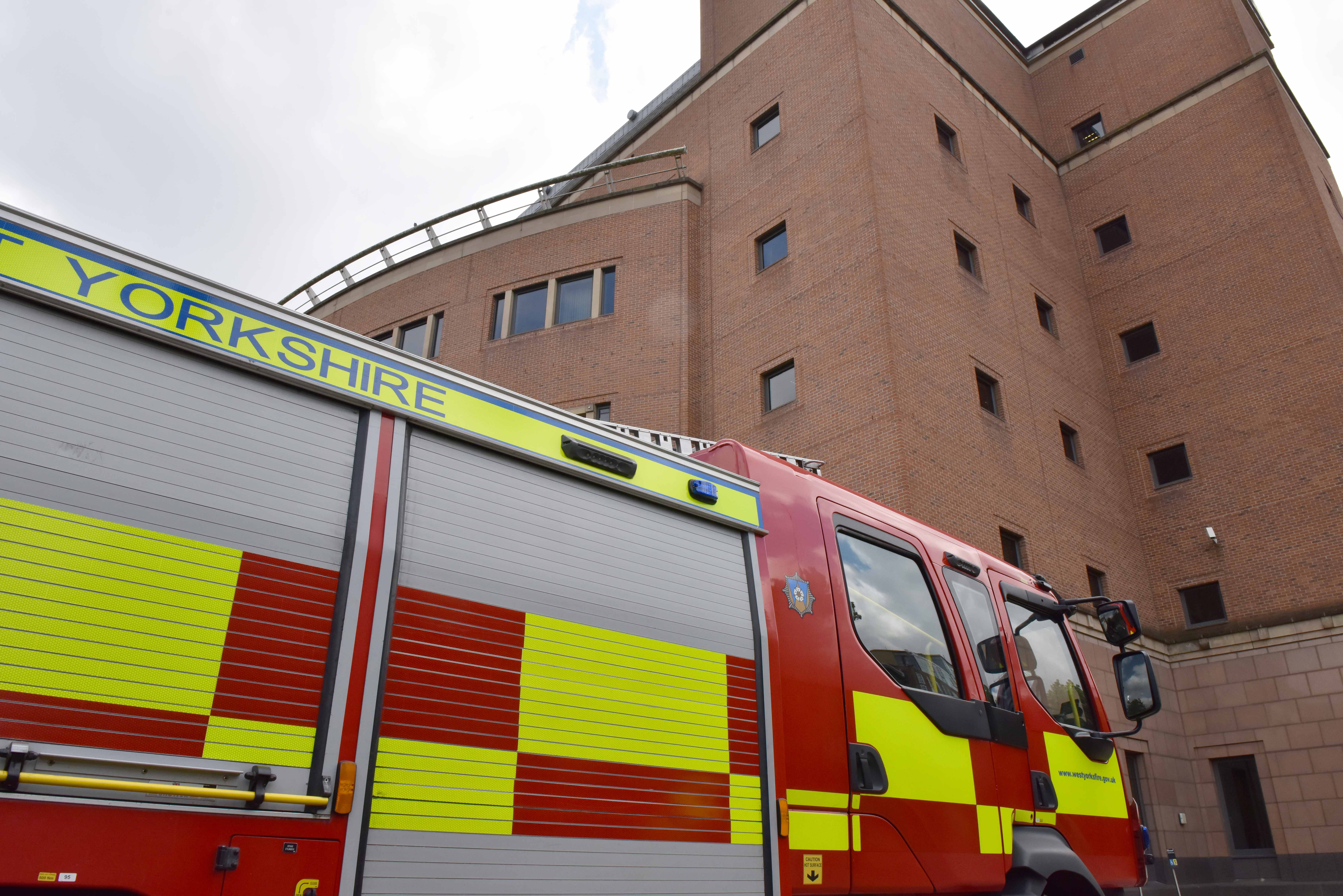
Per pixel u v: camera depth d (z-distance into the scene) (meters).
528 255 24.53
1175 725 21.12
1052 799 5.07
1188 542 22.86
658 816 3.19
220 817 2.22
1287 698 20.08
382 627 2.67
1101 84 29.36
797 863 3.64
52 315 2.37
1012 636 5.42
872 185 19.36
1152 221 26.28
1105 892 5.24
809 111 21.66
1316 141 27.73
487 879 2.66
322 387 2.81
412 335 25.67
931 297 19.64
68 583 2.17
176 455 2.46
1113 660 5.66
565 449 3.43
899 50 22.78
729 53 25.28
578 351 22.67
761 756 3.65
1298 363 22.36
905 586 4.84
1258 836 19.98
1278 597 21.09
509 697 2.91
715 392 21.16
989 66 28.88
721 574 3.89
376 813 2.49
